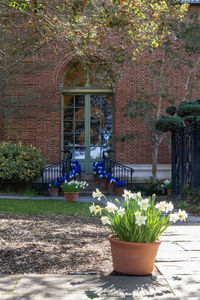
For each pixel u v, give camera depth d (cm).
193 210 827
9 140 1381
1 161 1240
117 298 273
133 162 1395
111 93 1455
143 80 1409
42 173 1299
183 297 276
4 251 407
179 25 1255
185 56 1365
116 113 1402
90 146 1454
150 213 342
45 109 1354
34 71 1358
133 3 640
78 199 1113
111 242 343
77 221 664
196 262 381
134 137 1324
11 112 1276
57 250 425
